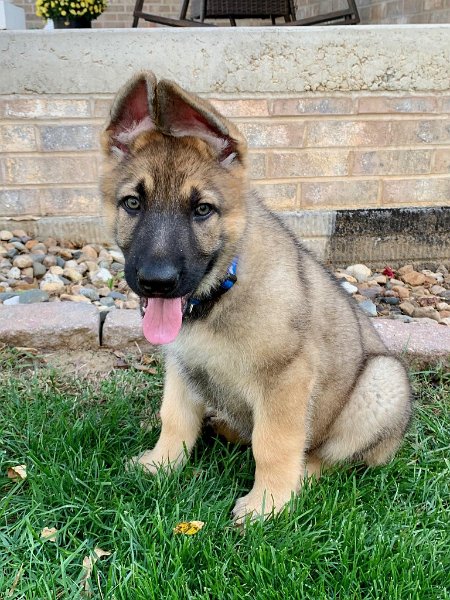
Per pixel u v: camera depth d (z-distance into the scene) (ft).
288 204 4.17
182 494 2.03
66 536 1.89
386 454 2.34
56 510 1.95
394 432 2.31
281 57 3.88
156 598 1.63
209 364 2.07
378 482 2.22
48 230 4.17
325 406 2.28
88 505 1.94
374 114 4.05
